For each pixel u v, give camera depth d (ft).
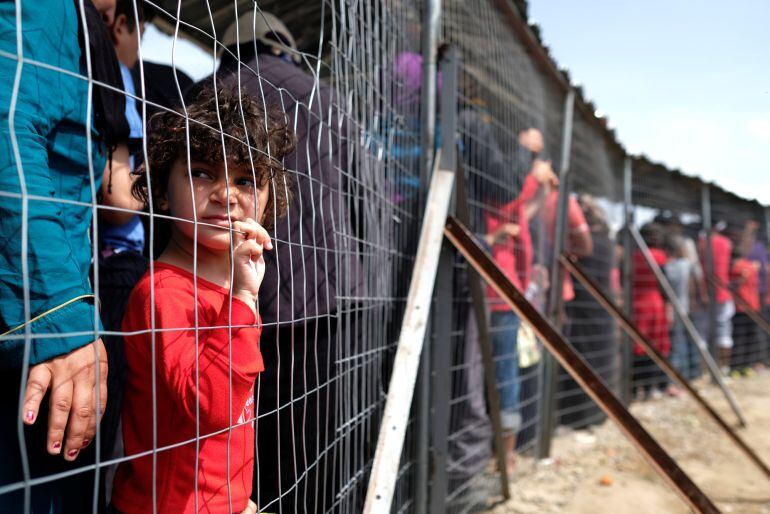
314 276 4.81
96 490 2.52
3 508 3.11
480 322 8.21
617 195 18.49
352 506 5.37
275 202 4.04
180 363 3.42
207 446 3.73
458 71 8.36
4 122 2.90
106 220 5.22
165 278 3.73
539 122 12.02
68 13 3.41
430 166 7.30
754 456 12.34
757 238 26.55
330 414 5.38
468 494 8.88
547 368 12.30
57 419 2.93
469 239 7.04
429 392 7.21
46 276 2.89
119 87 4.38
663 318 19.08
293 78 5.40
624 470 12.07
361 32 5.64
